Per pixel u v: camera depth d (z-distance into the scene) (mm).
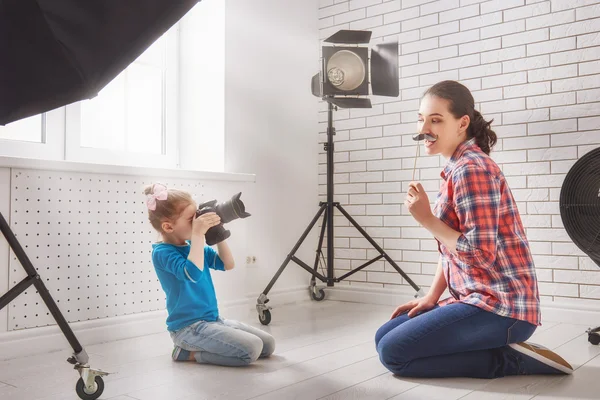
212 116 3184
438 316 1761
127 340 2459
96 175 2441
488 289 1736
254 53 3346
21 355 2150
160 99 3242
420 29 3406
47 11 769
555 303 2867
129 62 788
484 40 3154
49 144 2664
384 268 3533
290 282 3592
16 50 838
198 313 2053
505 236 1761
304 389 1683
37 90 884
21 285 1499
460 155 1828
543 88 2951
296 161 3650
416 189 1749
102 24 755
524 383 1733
